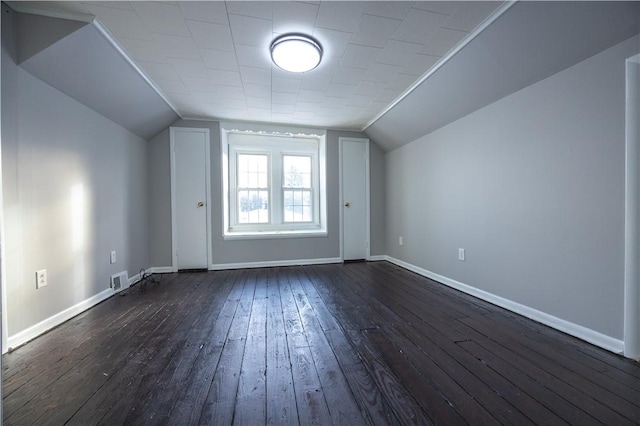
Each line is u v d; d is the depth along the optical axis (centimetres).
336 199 406
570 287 172
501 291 224
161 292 269
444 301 240
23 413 111
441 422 105
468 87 231
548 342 165
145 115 293
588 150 161
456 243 274
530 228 198
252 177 413
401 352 156
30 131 175
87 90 215
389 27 182
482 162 240
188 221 352
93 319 205
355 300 244
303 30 185
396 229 392
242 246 371
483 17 173
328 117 356
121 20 174
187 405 116
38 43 168
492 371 138
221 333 181
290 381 131
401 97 286
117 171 272
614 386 125
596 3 138
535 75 187
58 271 196
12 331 162
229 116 349
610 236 152
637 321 144
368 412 111
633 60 141
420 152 333
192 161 352
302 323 196
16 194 165
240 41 196
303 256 393
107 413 111
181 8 165
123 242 282
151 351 159
